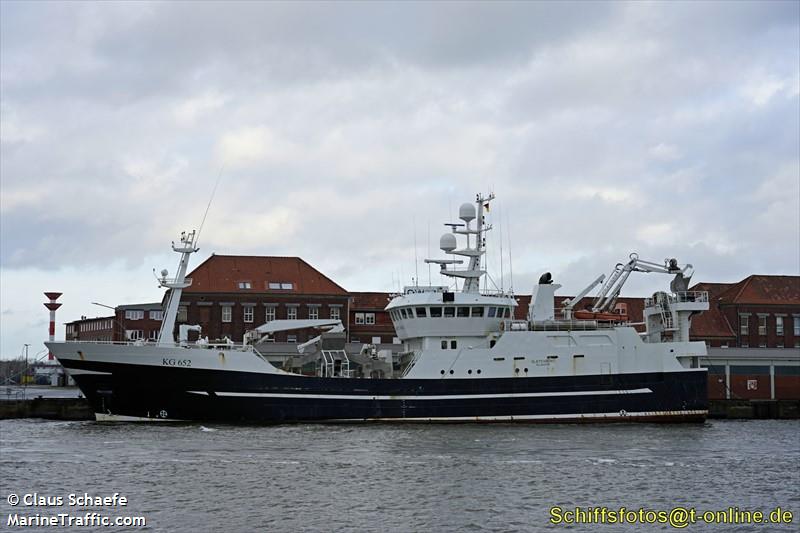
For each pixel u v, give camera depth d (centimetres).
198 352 5453
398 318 6088
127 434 5006
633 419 5869
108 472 3841
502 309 5947
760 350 8669
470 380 5706
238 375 5478
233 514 3155
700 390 5959
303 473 3847
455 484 3672
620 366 5872
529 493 3547
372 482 3681
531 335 5797
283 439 4806
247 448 4478
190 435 4956
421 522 3086
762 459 4484
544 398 5759
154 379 5434
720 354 8594
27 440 4775
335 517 3128
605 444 4838
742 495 3616
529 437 5025
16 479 3700
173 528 2988
